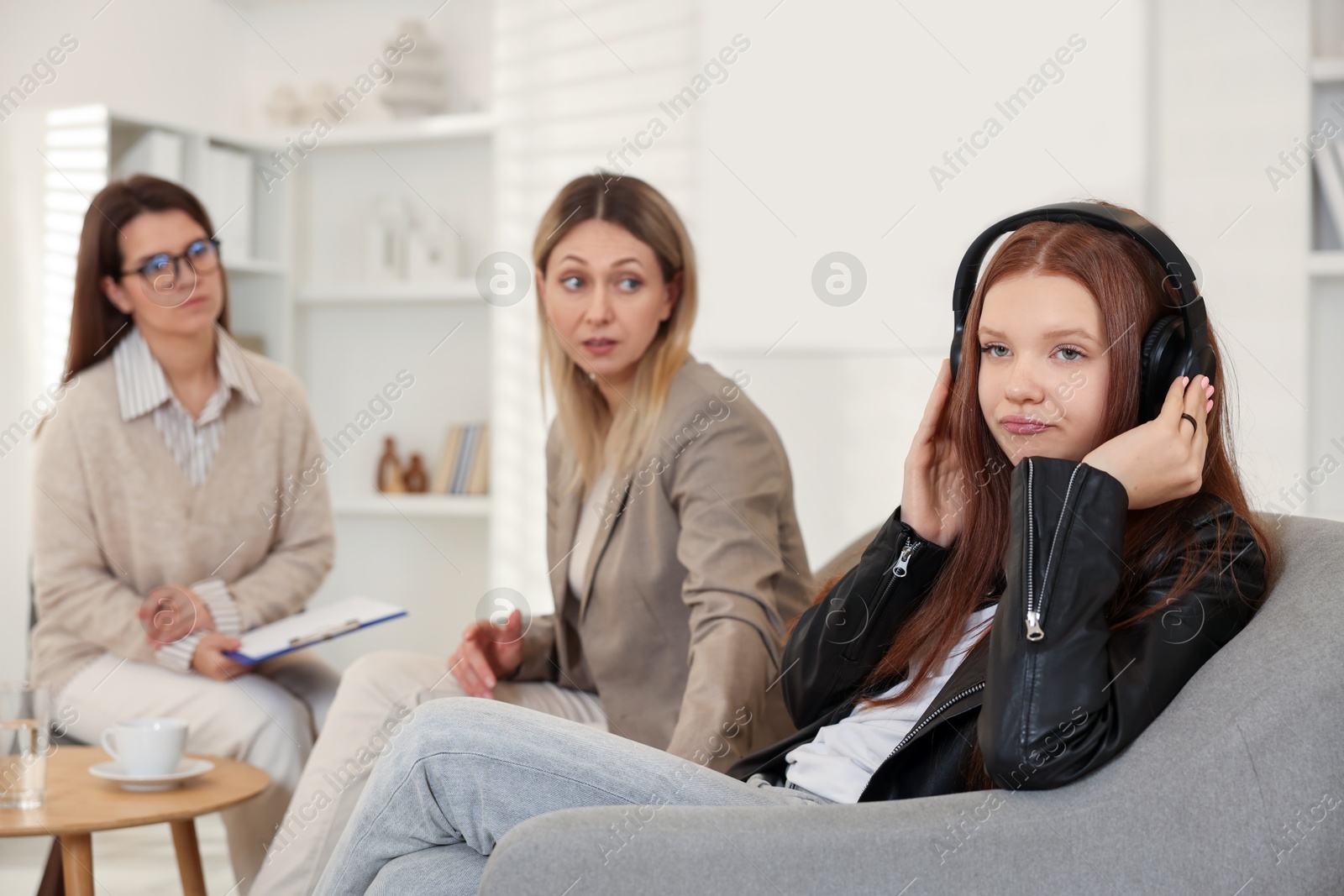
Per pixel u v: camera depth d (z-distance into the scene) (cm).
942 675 107
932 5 239
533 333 285
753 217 249
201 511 214
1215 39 231
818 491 240
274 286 299
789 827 81
